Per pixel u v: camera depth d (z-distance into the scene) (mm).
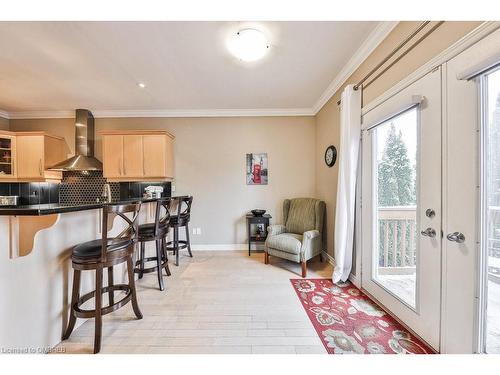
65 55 2336
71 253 1697
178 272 2955
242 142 4074
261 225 4043
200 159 4090
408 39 1612
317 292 2361
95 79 2865
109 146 3684
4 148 3641
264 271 2984
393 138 1939
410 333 1669
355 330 1725
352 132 2379
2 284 1309
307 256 2844
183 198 3322
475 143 1197
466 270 1249
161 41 2113
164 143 3688
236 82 2980
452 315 1331
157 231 2438
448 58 1325
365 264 2314
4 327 1308
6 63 2480
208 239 4070
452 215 1320
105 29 1941
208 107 3916
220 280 2693
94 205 1655
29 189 3990
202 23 1872
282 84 3045
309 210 3438
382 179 2109
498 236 1172
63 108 3898
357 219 2453
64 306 1665
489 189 1188
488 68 1079
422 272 1553
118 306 1646
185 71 2682
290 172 4066
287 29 1954
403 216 1850
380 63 1961
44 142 3662
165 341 1625
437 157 1415
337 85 2941
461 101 1258
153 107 3900
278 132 4059
